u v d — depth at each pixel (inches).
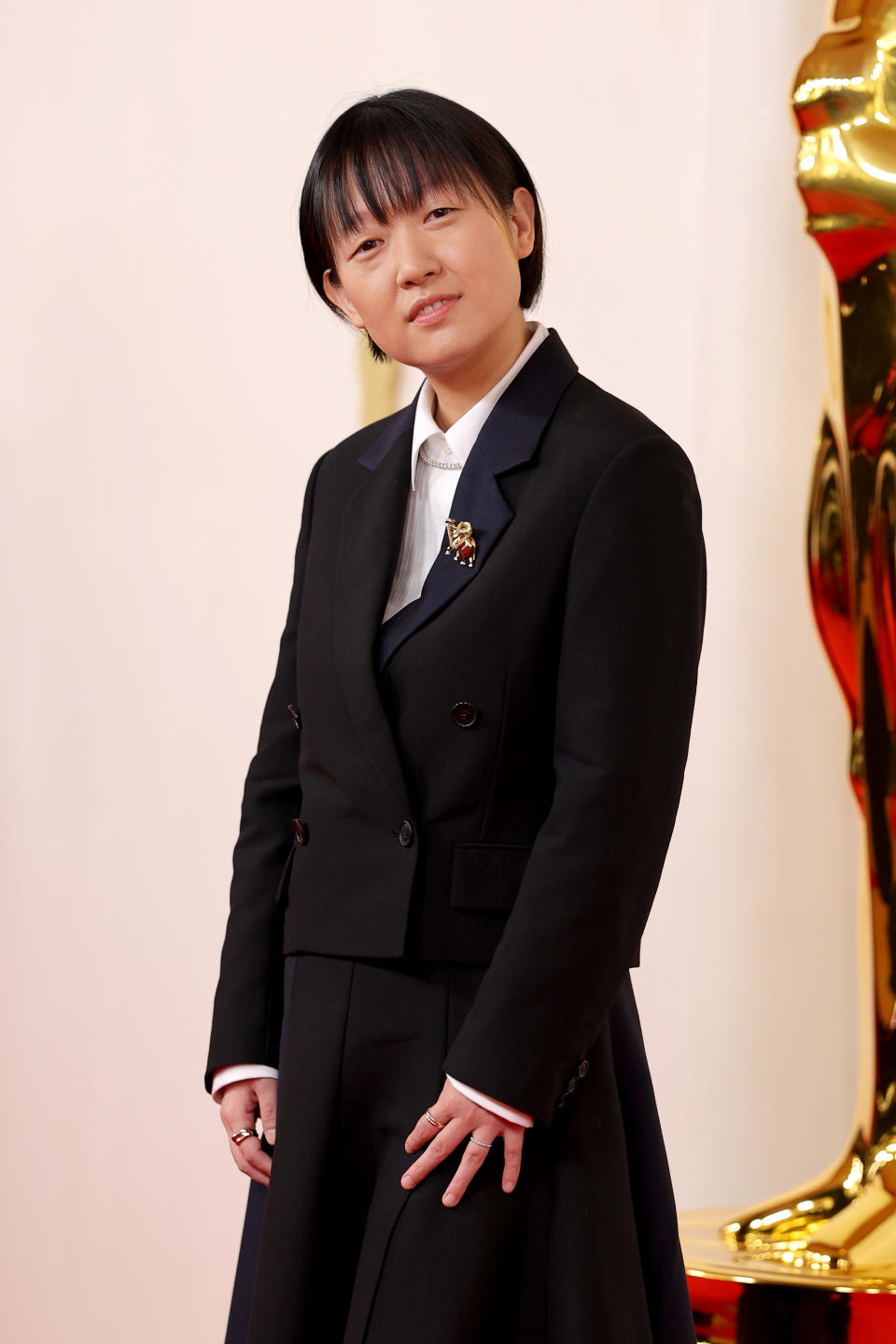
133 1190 251.0
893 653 169.0
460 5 239.0
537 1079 98.7
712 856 215.2
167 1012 251.3
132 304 262.1
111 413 262.5
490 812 106.4
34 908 262.5
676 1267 112.9
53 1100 257.9
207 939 249.3
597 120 229.1
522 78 234.4
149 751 256.2
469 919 105.7
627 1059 115.8
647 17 225.9
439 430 114.8
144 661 257.9
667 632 105.3
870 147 166.9
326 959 110.4
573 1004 99.9
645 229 225.5
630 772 101.9
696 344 219.8
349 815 110.3
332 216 112.3
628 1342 103.2
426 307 110.3
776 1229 165.2
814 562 178.9
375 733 107.6
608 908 100.5
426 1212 101.5
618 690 103.0
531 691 106.8
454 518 109.9
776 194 213.2
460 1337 99.4
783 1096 211.5
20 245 270.5
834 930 211.5
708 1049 214.1
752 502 213.8
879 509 169.5
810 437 212.8
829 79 168.6
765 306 213.2
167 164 260.2
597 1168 105.0
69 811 261.4
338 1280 108.3
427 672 107.3
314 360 247.6
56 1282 254.5
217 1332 241.3
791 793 213.0
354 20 246.5
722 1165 212.7
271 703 131.7
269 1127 118.3
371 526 114.5
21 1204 258.1
